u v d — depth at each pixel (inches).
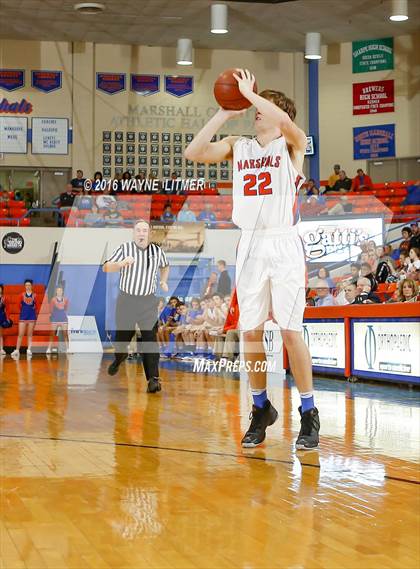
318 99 733.3
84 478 128.3
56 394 260.4
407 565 84.2
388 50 721.0
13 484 123.9
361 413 221.5
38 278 525.0
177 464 140.7
